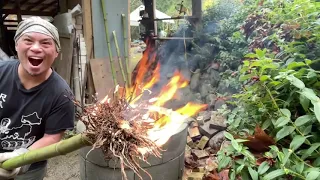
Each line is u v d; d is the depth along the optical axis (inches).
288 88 52.1
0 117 56.9
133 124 36.4
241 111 63.9
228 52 162.7
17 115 56.5
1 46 218.5
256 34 84.3
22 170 49.8
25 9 250.4
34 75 52.8
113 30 150.7
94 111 37.0
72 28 161.2
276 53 64.3
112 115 35.7
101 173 76.5
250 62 63.2
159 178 76.3
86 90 154.7
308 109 47.6
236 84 128.0
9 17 292.7
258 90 55.8
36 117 57.2
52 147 39.0
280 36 66.2
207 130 125.1
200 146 120.8
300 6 60.1
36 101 56.0
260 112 56.4
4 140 58.7
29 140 59.8
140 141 35.0
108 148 34.7
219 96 144.7
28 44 49.9
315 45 58.0
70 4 192.5
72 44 156.0
